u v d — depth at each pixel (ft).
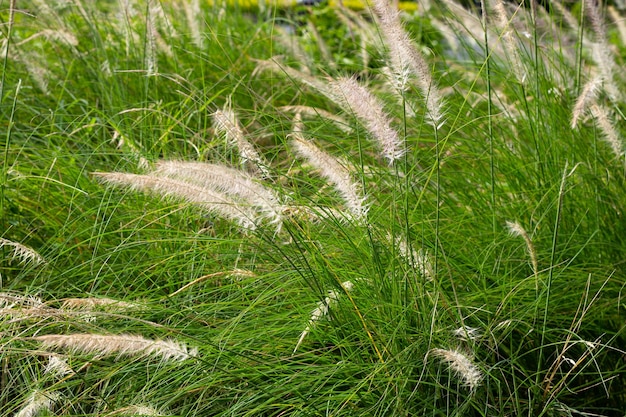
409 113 15.52
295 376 12.68
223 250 15.23
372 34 21.53
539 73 18.97
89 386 13.84
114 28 24.44
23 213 17.22
